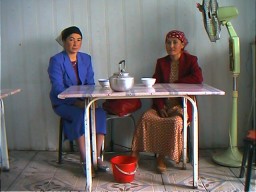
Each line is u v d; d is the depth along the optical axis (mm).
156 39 3295
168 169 2861
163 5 3254
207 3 2838
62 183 2604
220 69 3324
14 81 3375
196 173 2434
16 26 3301
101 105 3285
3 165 2861
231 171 2785
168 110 2900
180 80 2922
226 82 3340
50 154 3352
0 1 3271
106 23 3279
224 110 3379
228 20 2895
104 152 3369
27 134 3447
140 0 3252
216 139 3408
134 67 3336
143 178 2668
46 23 3287
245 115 3383
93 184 2564
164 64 3076
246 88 3346
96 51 3318
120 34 3293
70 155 3311
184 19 3266
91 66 3217
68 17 3273
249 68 3314
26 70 3357
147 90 2357
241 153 3178
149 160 3115
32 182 2631
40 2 3264
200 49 3303
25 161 3143
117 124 3408
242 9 3244
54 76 2955
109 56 3324
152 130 2715
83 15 3270
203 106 3369
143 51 3312
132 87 2490
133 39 3299
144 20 3273
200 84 2777
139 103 3061
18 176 2762
